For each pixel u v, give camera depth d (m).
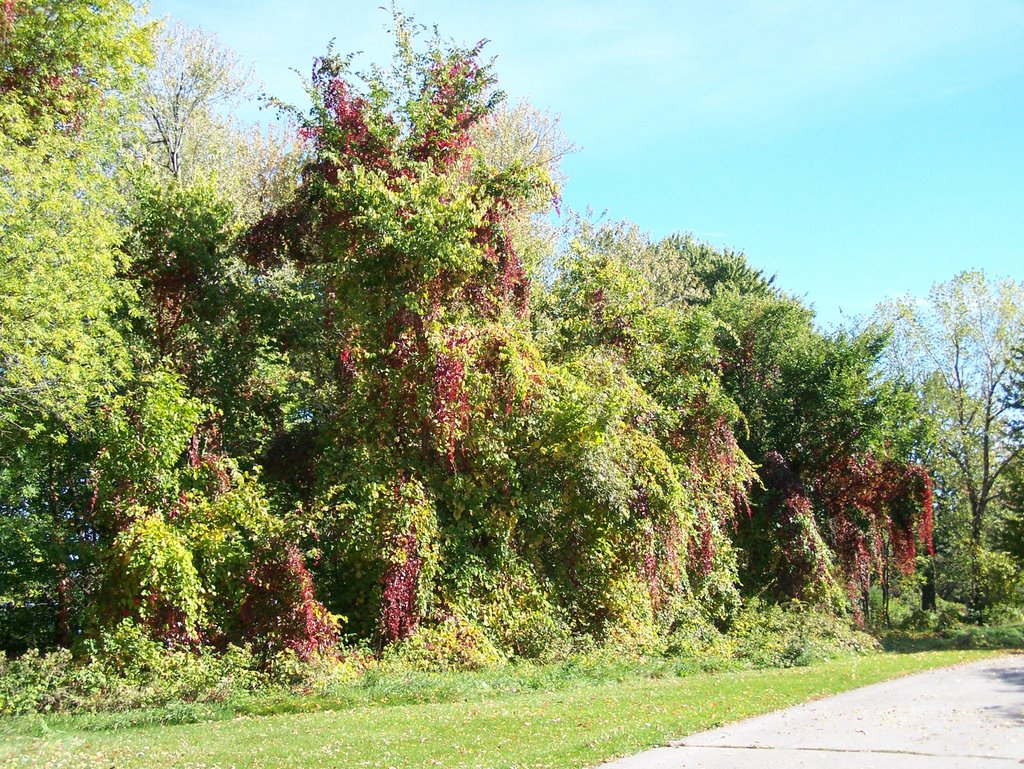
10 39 16.94
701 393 23.22
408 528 16.27
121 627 13.62
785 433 29.78
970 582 40.03
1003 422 40.62
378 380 17.53
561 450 18.06
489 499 18.28
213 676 13.25
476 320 18.38
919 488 30.08
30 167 14.15
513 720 10.59
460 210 17.22
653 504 19.41
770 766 7.95
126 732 10.63
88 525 17.69
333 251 18.36
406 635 15.81
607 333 22.55
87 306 14.48
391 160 18.38
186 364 19.39
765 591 26.44
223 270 19.73
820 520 29.67
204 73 29.64
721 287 33.28
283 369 21.12
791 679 14.67
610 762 8.34
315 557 16.22
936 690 13.30
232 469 16.45
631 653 17.64
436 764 8.40
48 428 16.47
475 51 19.64
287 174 29.20
